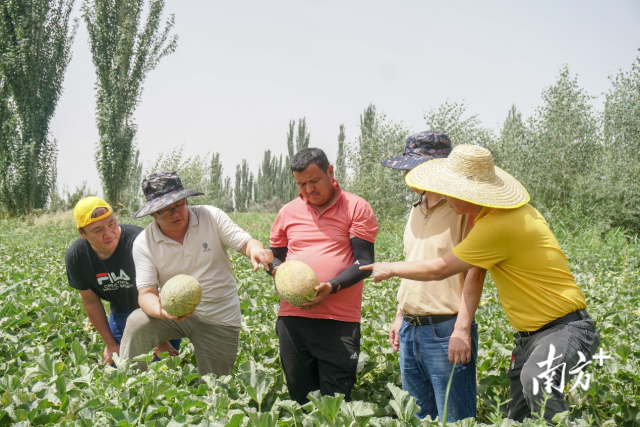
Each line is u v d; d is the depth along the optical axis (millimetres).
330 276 3734
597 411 3697
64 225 25891
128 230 4488
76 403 3137
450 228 3473
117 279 4531
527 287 3119
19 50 29641
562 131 18359
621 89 18406
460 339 3293
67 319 6031
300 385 3982
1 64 29594
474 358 3516
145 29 30859
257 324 5629
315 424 2904
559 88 18500
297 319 3863
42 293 7090
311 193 3729
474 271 3338
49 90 31156
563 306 3070
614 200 16719
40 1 29984
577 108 18234
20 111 30172
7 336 4855
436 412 3869
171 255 3982
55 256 12461
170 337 4105
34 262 11383
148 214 3699
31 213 29938
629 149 18172
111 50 30328
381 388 4371
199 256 3996
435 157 3828
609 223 16281
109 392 3217
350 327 3801
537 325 3125
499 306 6664
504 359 4461
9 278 8586
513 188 3188
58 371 3580
